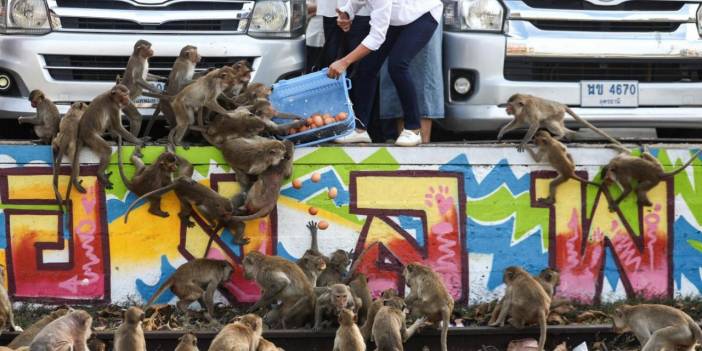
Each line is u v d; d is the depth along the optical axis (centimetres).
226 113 1163
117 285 1156
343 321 984
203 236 1159
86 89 1301
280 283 1072
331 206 1176
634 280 1206
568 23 1359
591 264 1201
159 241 1156
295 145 1186
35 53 1291
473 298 1187
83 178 1152
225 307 1153
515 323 1074
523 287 1066
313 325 1081
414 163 1186
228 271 1124
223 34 1319
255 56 1320
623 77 1366
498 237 1193
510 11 1341
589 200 1204
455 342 1077
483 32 1341
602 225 1204
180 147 1159
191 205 1155
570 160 1192
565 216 1199
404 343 1069
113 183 1154
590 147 1204
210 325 1100
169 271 1156
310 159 1175
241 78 1194
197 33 1318
